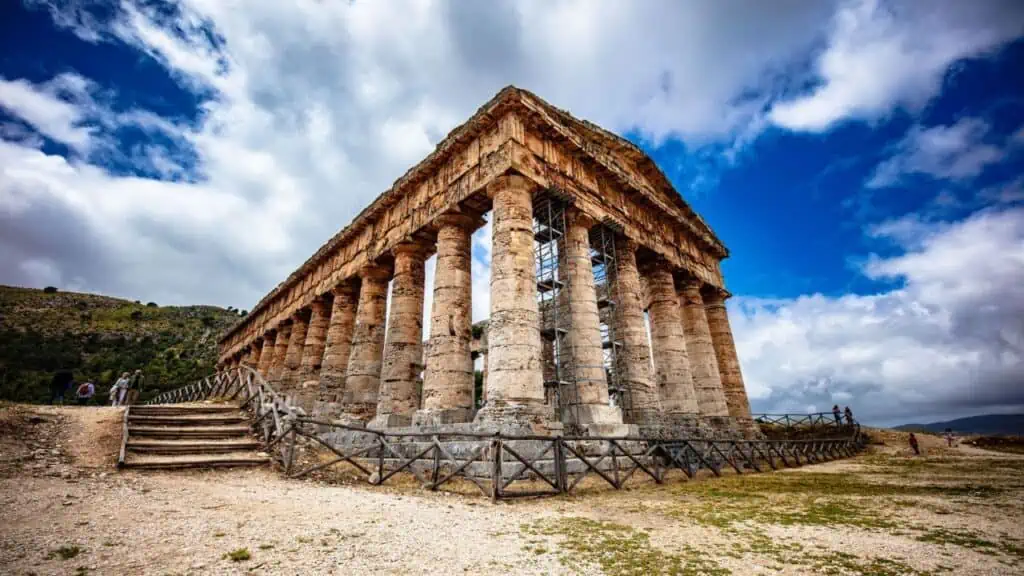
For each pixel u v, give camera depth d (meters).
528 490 10.11
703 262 26.34
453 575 4.70
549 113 18.17
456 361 16.77
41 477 8.59
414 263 21.23
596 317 17.00
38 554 4.62
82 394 23.56
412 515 7.46
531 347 14.40
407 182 21.00
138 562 4.57
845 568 5.17
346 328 25.31
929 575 4.96
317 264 29.41
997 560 5.52
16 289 110.56
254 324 40.50
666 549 5.81
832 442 24.31
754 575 4.90
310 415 23.38
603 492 10.49
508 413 13.13
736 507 8.73
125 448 11.24
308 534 5.90
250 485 9.51
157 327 102.50
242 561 4.77
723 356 25.23
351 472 11.95
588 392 15.62
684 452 13.72
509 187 16.17
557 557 5.41
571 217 18.12
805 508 8.67
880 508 8.72
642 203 22.08
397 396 18.78
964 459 22.52
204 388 26.00
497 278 15.25
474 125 17.48
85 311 106.12
